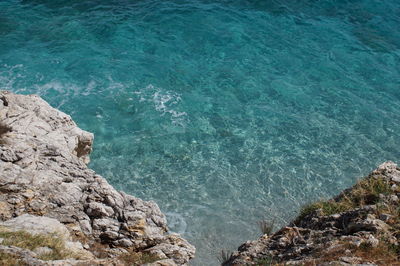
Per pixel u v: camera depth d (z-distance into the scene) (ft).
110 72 105.91
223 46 117.50
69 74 104.63
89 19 123.95
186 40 118.52
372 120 98.94
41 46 113.29
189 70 108.88
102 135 90.27
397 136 95.20
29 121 67.77
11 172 56.03
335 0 139.54
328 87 107.45
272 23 127.54
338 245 39.40
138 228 55.36
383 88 108.47
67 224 53.72
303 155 89.20
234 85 105.60
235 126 94.89
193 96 101.65
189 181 82.23
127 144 88.69
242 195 80.33
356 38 124.67
